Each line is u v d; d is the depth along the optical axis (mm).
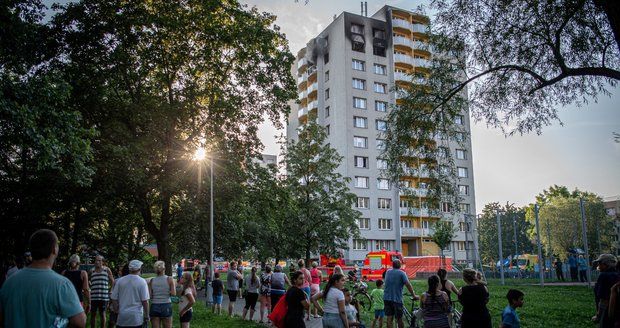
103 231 34031
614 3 8891
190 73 26328
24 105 14266
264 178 28578
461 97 14383
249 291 16188
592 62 12781
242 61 27250
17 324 3643
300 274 7957
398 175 14766
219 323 15289
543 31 12727
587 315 15258
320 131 40562
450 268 46094
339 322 8156
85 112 23984
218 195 26656
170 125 24562
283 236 37281
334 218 38938
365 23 73938
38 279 3770
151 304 9781
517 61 13305
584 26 12430
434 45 14109
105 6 24109
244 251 37844
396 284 11844
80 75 23406
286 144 40406
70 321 3812
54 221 26406
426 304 8773
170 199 27766
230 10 26891
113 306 8742
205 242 29781
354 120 70000
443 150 14695
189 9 26234
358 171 68375
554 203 39594
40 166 15539
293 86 28219
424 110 14617
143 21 24172
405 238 70125
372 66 73000
